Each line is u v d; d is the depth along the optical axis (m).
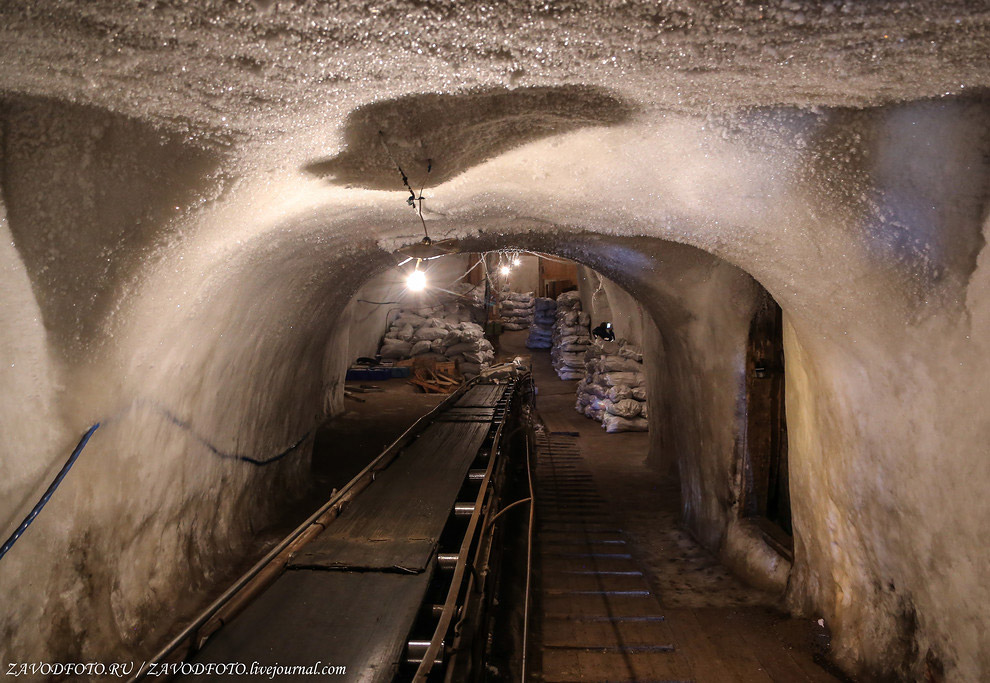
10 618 2.55
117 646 3.30
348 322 12.03
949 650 2.69
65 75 1.76
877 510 3.15
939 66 1.77
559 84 1.97
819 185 2.49
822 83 1.92
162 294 2.98
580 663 4.00
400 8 1.46
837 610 3.77
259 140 2.32
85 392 2.75
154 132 2.17
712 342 5.85
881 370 2.91
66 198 2.26
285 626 2.43
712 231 3.30
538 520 7.14
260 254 3.81
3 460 2.39
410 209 4.11
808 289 3.12
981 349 2.26
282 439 6.46
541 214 4.16
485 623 3.20
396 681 2.22
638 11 1.50
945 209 2.21
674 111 2.25
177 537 4.24
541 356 20.95
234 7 1.43
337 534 3.37
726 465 5.74
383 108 2.16
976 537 2.42
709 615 4.56
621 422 11.87
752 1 1.47
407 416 11.94
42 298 2.40
